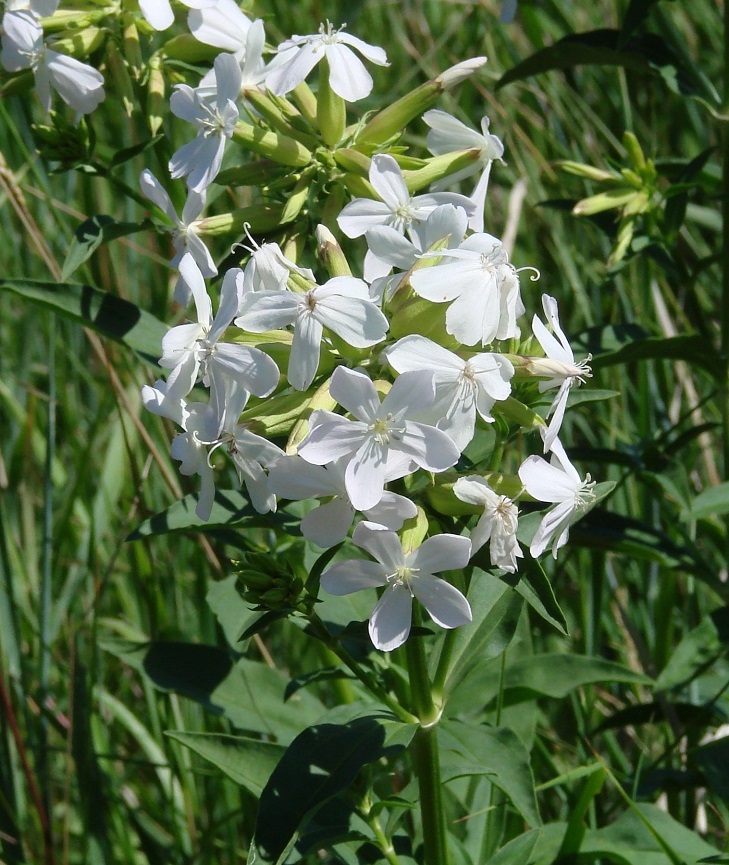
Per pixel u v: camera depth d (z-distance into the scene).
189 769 0.34
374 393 0.22
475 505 0.23
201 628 0.37
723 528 0.41
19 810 0.34
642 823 0.31
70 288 0.31
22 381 0.41
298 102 0.29
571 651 0.40
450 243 0.25
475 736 0.27
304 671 0.39
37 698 0.36
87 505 0.41
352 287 0.23
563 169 0.37
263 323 0.23
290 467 0.22
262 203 0.29
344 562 0.23
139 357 0.31
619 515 0.36
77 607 0.38
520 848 0.29
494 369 0.23
